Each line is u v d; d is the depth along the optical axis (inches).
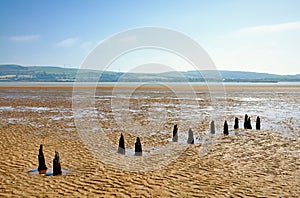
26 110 1518.2
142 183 498.6
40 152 561.6
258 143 810.8
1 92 3058.6
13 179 512.4
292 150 725.3
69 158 653.9
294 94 2918.3
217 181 505.4
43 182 499.5
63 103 1887.3
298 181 501.7
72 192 456.4
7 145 763.4
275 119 1250.6
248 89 3971.5
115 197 437.7
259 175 535.5
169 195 443.8
